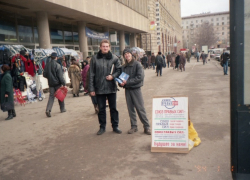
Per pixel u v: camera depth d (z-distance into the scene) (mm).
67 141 4684
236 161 2496
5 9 13375
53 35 18156
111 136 4805
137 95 4738
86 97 9945
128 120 5895
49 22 17750
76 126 5695
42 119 6598
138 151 3977
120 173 3260
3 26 13289
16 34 14312
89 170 3404
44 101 9586
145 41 36656
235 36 2350
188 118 3994
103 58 4777
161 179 3045
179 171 3225
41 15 14289
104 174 3260
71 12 15195
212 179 2979
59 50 13445
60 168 3529
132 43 32562
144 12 30953
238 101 2420
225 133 4551
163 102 4051
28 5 12758
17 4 12492
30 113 7473
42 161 3826
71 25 20516
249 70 2357
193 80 13367
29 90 9539
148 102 7891
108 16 19406
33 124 6129
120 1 22125
